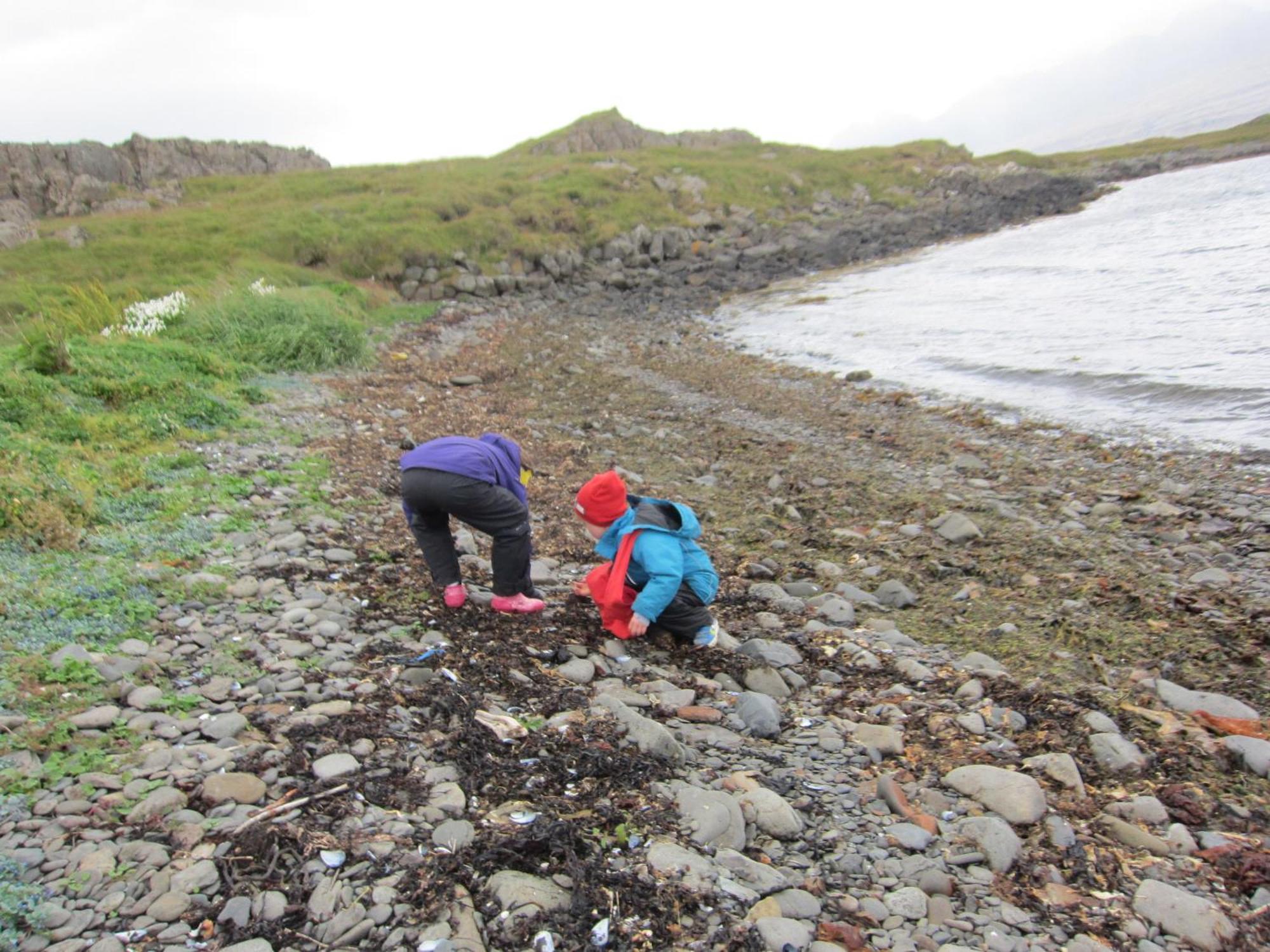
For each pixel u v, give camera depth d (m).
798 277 30.05
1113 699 4.54
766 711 4.30
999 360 14.35
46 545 5.21
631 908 2.80
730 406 12.48
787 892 2.98
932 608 6.01
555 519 7.47
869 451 10.03
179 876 2.76
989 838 3.32
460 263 24.98
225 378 10.64
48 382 8.26
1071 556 6.74
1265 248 21.53
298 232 24.95
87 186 32.94
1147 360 13.06
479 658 4.59
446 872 2.89
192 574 5.17
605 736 3.89
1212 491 8.02
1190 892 3.07
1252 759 3.88
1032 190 45.19
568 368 15.06
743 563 6.76
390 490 7.41
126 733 3.50
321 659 4.36
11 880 2.64
